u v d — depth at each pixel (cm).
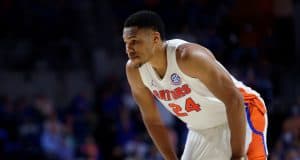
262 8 1526
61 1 1803
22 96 1530
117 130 1377
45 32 1739
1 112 1339
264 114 562
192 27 1677
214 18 1625
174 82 509
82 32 1783
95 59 1720
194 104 523
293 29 1527
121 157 1318
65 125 1364
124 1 1853
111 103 1455
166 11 1778
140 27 498
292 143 1227
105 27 1825
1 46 1689
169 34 1692
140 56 502
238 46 1424
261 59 1444
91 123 1403
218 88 486
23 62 1675
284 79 1478
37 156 1268
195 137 550
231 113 488
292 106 1385
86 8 1838
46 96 1571
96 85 1662
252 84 1314
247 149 541
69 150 1310
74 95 1645
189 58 488
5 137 1288
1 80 1614
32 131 1304
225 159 533
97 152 1308
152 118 572
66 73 1670
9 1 1756
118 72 1728
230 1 1602
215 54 1421
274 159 1230
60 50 1716
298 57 1510
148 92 556
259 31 1479
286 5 1545
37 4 1770
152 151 1288
